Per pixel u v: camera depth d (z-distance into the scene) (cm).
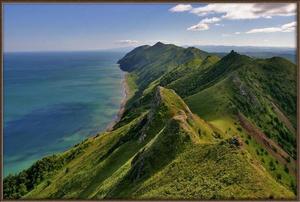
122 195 5016
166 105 7506
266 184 3453
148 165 5097
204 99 10819
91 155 9094
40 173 9931
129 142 7688
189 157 4581
